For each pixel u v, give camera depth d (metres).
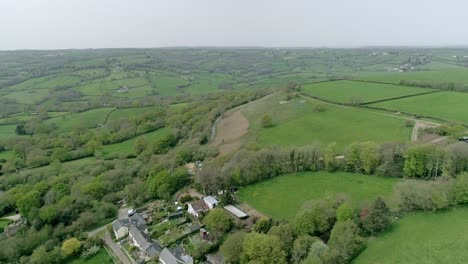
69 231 84.19
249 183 92.31
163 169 106.25
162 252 67.81
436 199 66.44
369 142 91.88
